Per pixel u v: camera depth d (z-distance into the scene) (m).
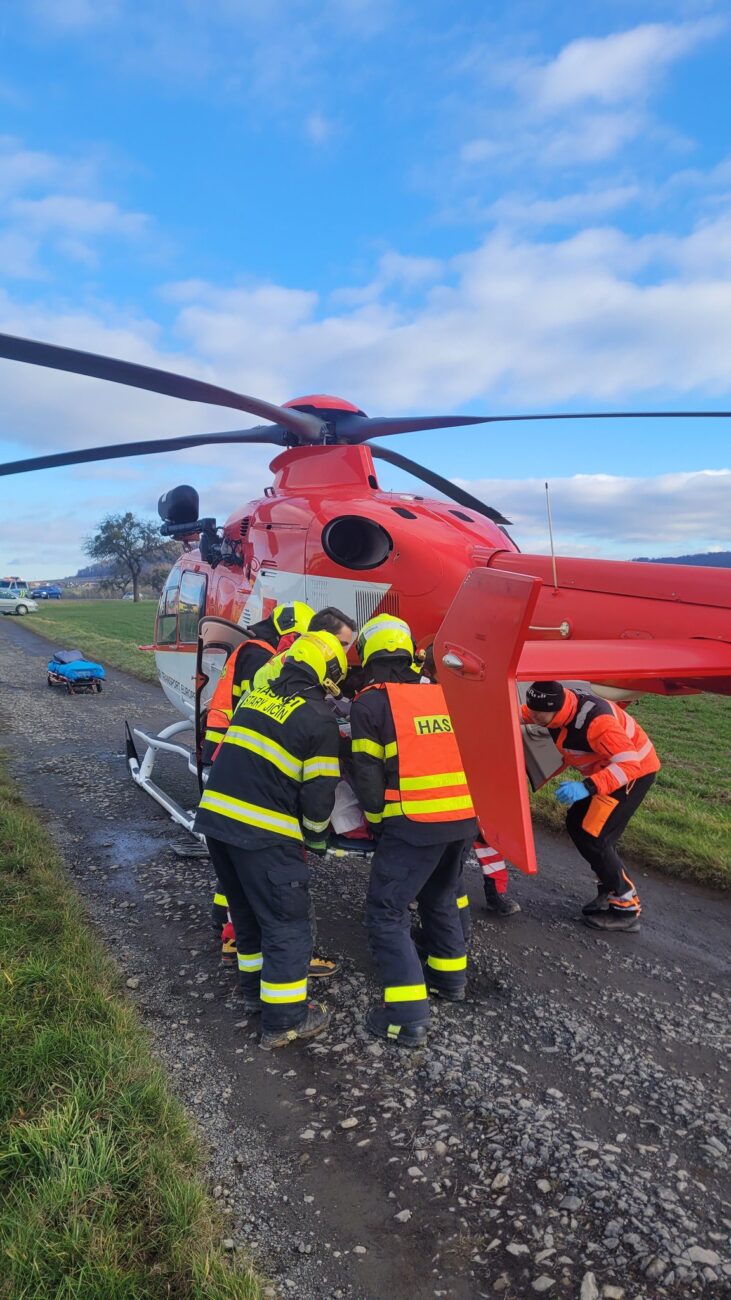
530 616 2.44
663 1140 2.65
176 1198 2.22
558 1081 3.01
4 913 4.15
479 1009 3.58
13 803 6.90
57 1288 1.89
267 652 4.29
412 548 4.52
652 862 5.59
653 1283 2.06
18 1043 2.91
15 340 3.96
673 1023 3.46
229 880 3.43
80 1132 2.43
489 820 2.60
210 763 4.65
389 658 3.50
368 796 3.33
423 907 3.69
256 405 5.03
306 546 5.04
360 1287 2.06
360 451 5.24
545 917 4.69
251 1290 1.95
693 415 4.42
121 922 4.50
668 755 10.90
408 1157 2.57
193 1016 3.49
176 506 6.58
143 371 4.43
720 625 3.28
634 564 3.78
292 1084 2.99
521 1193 2.40
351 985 3.79
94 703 13.95
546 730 4.41
